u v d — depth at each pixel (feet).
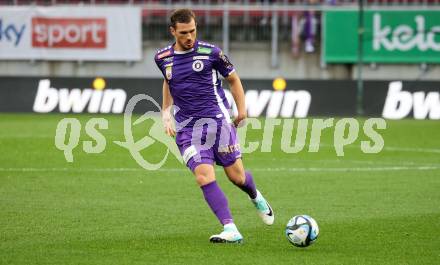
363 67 228.84
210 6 231.30
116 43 229.04
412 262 69.15
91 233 81.35
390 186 114.01
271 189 111.24
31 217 89.86
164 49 78.54
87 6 228.02
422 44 225.56
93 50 228.84
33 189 110.11
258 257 70.59
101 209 95.40
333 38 226.58
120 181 117.91
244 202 101.30
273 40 229.45
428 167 133.49
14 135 173.78
